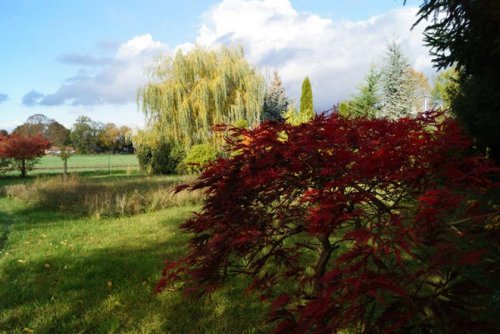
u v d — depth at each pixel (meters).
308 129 2.05
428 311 1.73
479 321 1.41
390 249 1.49
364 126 2.03
